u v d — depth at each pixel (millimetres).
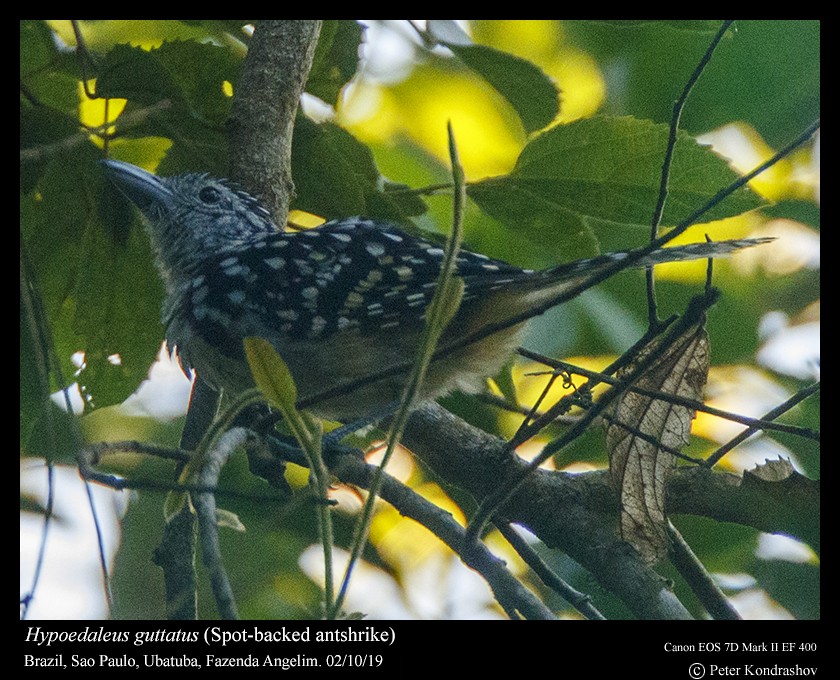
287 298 8898
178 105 7590
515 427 11227
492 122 13539
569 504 8281
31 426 7168
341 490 11039
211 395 8969
